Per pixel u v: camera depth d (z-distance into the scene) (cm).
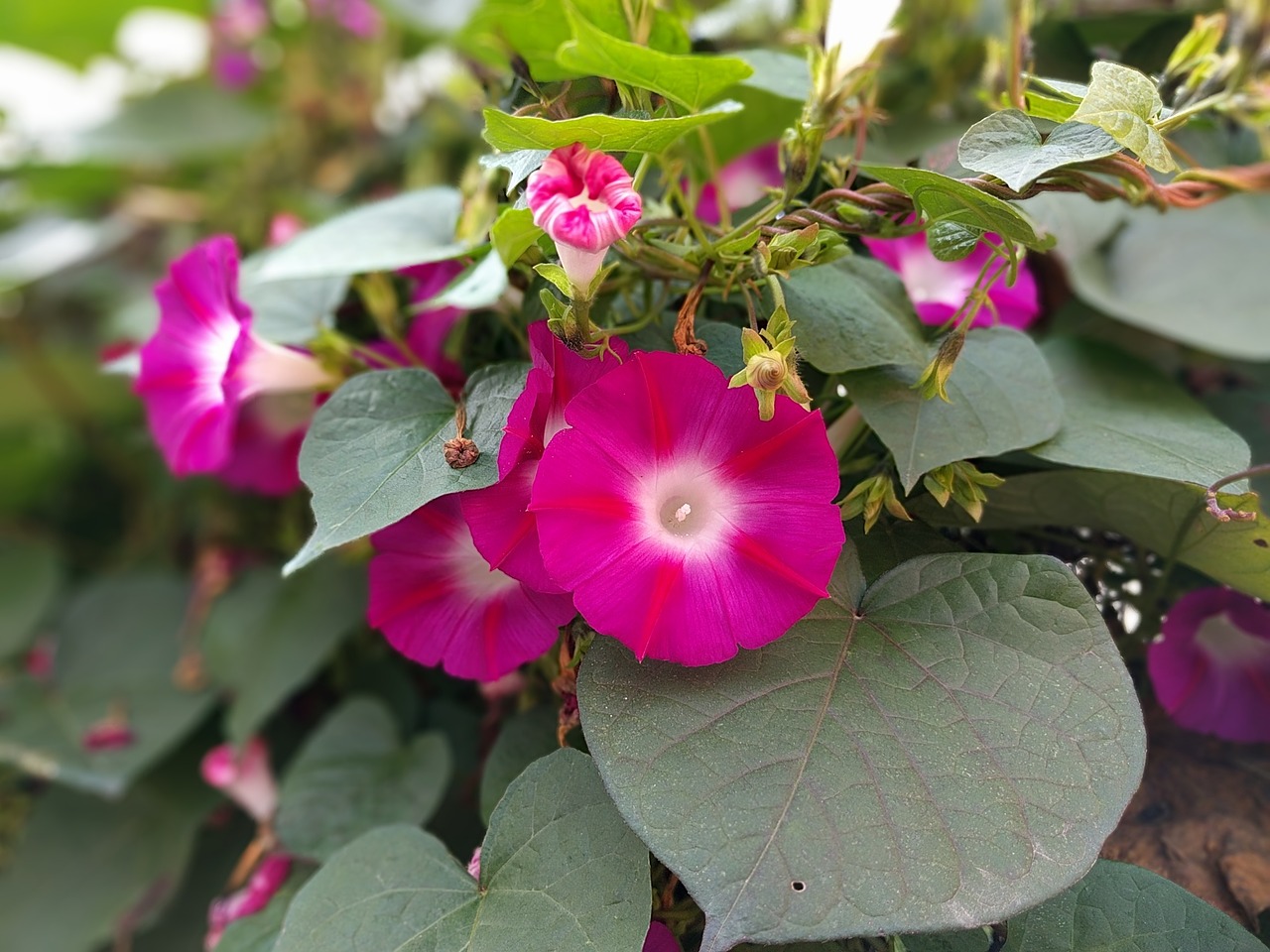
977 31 31
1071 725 16
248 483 31
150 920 34
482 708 30
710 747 15
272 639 35
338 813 26
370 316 29
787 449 16
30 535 56
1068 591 17
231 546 42
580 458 16
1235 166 28
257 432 29
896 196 19
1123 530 22
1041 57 29
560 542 16
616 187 16
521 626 19
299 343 26
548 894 17
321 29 51
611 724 16
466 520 17
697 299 18
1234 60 24
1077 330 31
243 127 55
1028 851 14
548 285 20
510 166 18
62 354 53
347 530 17
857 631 17
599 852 17
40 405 54
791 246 17
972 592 18
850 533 20
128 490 57
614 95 20
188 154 54
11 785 39
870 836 14
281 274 24
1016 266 18
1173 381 24
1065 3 31
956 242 18
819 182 23
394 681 32
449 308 25
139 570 49
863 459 21
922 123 31
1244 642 23
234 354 22
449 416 19
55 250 54
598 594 16
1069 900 18
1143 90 16
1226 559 20
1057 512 22
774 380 16
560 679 20
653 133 17
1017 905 14
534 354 17
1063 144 16
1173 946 17
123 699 39
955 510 20
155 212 56
